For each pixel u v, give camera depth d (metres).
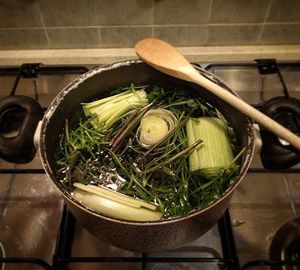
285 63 0.49
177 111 0.39
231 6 0.48
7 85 0.51
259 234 0.39
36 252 0.38
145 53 0.35
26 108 0.37
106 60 0.53
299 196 0.42
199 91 0.39
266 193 0.42
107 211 0.32
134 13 0.48
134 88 0.40
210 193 0.33
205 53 0.53
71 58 0.53
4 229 0.40
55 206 0.41
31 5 0.47
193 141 0.36
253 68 0.49
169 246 0.31
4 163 0.45
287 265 0.34
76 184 0.33
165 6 0.47
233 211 0.41
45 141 0.32
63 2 0.47
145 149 0.37
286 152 0.33
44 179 0.43
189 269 0.36
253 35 0.52
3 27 0.50
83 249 0.38
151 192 0.34
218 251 0.37
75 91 0.36
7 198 0.42
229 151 0.35
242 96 0.50
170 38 0.52
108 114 0.38
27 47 0.53
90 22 0.49
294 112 0.37
